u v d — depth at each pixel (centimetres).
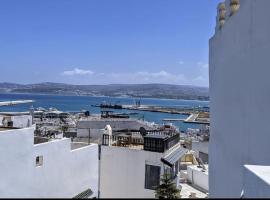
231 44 1091
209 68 1466
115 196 2098
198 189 2533
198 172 2600
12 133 1430
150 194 1995
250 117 898
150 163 2017
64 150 1784
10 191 1422
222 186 1172
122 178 2098
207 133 4978
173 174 2025
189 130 6191
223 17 1259
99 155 2161
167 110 16038
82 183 1938
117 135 2544
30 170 1537
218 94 1273
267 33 787
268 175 588
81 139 2717
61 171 1756
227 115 1136
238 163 991
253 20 879
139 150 2059
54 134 2952
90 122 3228
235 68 1044
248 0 917
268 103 779
